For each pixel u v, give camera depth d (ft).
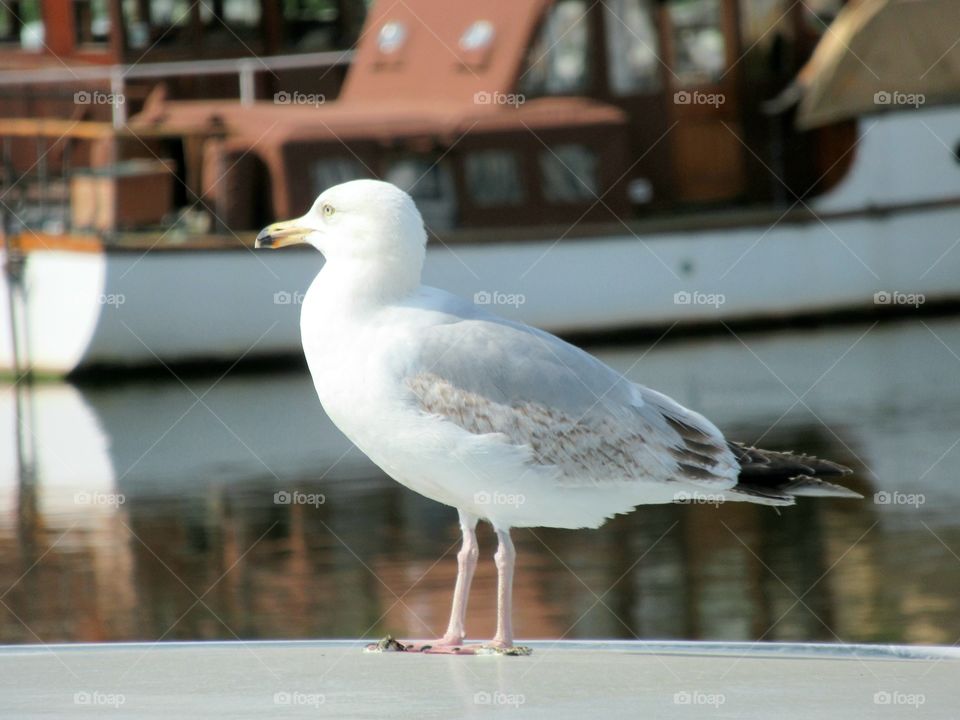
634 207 68.69
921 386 57.98
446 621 30.86
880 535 37.73
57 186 67.77
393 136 63.21
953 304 73.46
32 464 50.42
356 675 15.62
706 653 16.99
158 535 39.75
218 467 48.91
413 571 35.32
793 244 71.10
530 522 19.29
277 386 65.31
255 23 69.62
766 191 70.79
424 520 40.98
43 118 68.39
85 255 65.10
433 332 18.56
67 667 16.07
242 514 42.14
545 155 65.10
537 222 66.03
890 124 71.05
